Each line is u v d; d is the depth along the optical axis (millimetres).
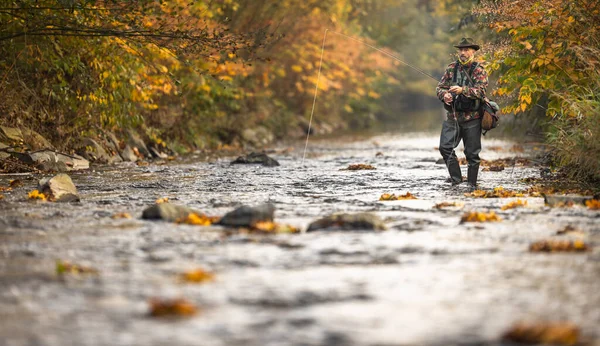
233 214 12156
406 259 9539
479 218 12352
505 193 16094
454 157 18891
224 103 41812
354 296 7895
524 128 33500
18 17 22188
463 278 8594
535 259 9492
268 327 6918
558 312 7324
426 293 8000
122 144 29703
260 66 45500
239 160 26859
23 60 24703
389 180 20094
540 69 20609
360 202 15289
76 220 12656
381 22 73938
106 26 23875
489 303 7637
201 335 6715
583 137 18641
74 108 26922
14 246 10398
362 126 67312
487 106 18484
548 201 14289
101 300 7750
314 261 9453
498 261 9398
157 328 6895
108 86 27109
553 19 19812
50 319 7156
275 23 45562
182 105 36000
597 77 18828
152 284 8367
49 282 8430
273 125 49688
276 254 9859
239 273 8859
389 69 75688
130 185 18953
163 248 10266
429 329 6863
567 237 10914
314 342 6539
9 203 14859
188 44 22703
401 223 12234
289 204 15078
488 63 21062
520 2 20266
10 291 8078
